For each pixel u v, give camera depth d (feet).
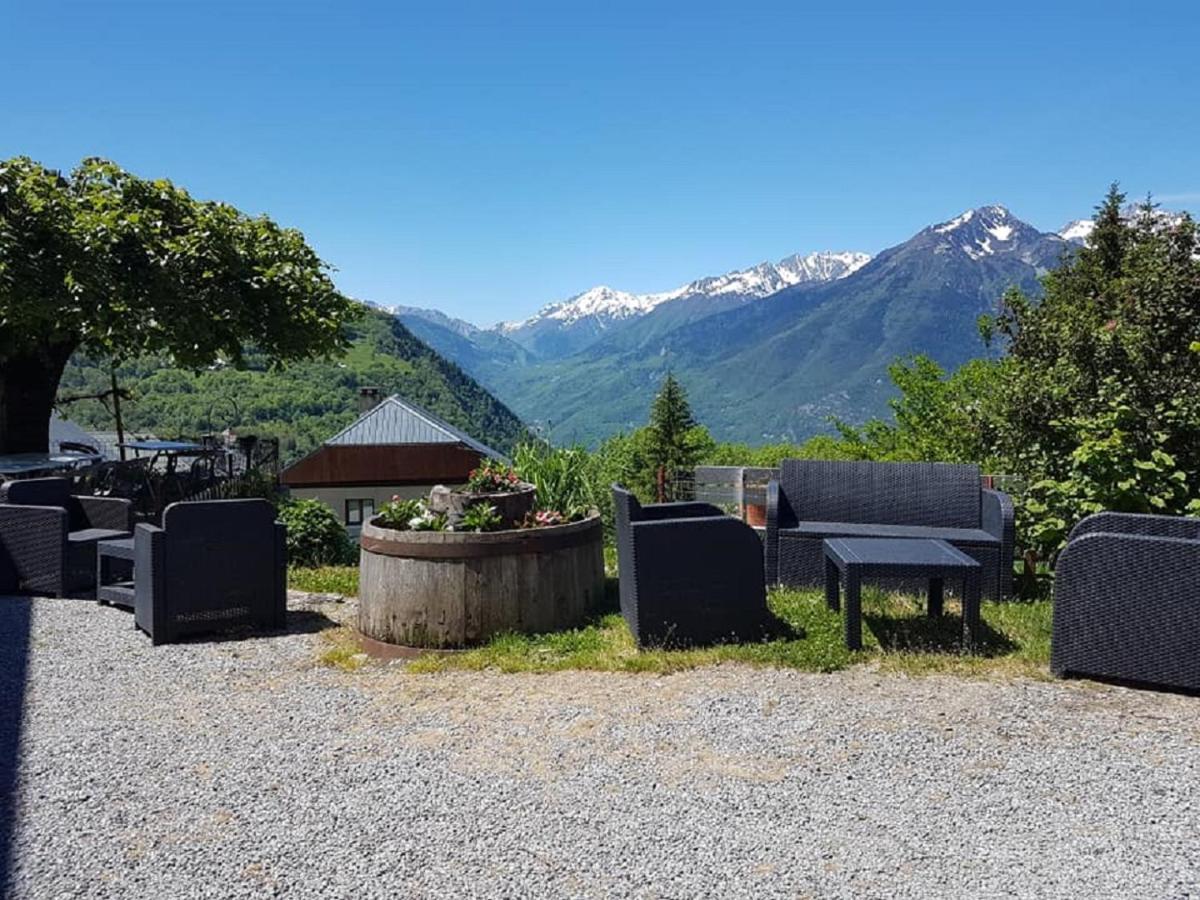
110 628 21.16
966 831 10.18
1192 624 14.29
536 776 12.01
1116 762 11.91
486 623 18.61
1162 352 25.03
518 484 21.49
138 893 9.25
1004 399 25.75
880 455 65.87
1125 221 47.09
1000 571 20.49
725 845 9.98
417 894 9.12
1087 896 8.82
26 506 24.80
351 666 17.98
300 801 11.42
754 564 17.74
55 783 12.17
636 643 17.78
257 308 50.16
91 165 49.34
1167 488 20.92
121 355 47.70
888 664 16.06
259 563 20.93
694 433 142.20
